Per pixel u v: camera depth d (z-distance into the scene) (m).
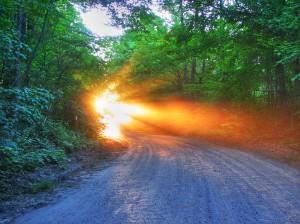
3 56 6.83
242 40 15.95
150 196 5.80
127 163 10.50
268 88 21.09
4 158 7.12
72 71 16.11
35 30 13.47
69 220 4.57
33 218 4.74
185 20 17.38
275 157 10.78
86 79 17.38
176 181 7.09
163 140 20.14
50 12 13.55
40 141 10.52
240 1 14.25
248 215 4.53
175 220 4.39
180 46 18.16
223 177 7.38
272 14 12.48
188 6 16.78
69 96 16.31
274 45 14.00
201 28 16.25
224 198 5.49
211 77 24.09
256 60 18.00
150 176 7.86
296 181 6.81
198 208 4.93
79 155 12.05
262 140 15.27
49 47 15.34
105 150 14.65
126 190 6.40
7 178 6.88
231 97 22.95
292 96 18.55
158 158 11.31
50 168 8.81
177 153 12.62
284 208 4.82
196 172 8.14
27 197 6.07
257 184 6.55
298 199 5.32
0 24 7.62
